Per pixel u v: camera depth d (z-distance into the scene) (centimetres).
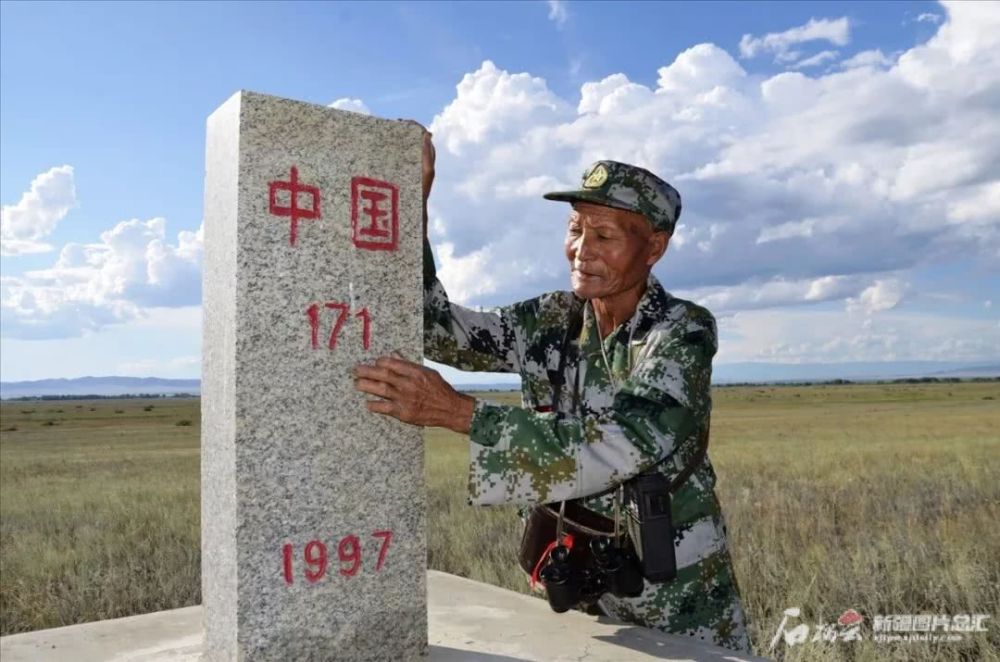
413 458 245
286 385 222
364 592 235
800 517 866
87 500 1330
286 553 222
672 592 241
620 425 208
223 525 223
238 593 215
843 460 1691
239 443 215
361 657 233
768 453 1967
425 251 265
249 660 215
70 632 286
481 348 272
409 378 215
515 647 254
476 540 816
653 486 225
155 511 1120
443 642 261
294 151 226
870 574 612
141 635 282
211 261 234
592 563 239
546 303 275
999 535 715
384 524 239
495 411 211
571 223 254
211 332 233
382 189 241
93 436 5225
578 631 270
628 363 241
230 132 223
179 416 9519
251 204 218
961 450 1867
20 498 1434
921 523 811
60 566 770
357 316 235
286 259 223
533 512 262
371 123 241
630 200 235
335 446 230
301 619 224
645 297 247
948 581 574
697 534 239
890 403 7856
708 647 236
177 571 743
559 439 205
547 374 264
